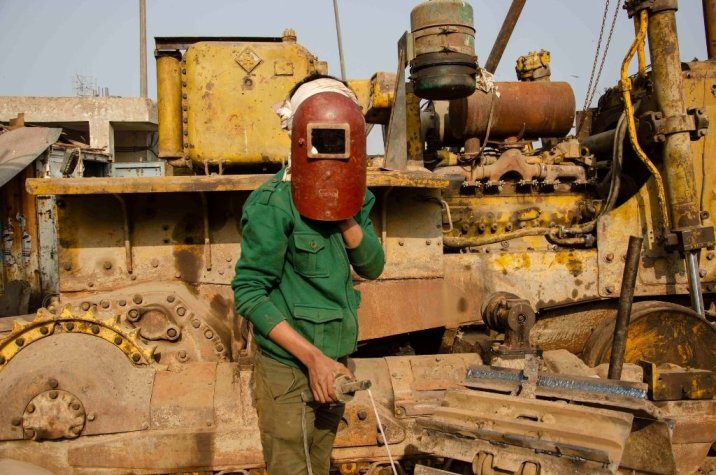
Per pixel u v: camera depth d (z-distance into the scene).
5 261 10.46
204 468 3.54
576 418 2.94
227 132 4.58
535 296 4.96
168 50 4.69
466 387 3.47
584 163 6.18
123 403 3.56
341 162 2.39
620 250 5.14
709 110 5.52
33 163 10.80
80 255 4.26
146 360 3.77
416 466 3.13
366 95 5.39
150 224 4.32
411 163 5.14
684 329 4.93
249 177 3.96
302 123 2.40
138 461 3.52
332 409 2.66
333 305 2.53
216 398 3.62
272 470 2.54
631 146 5.54
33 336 3.72
